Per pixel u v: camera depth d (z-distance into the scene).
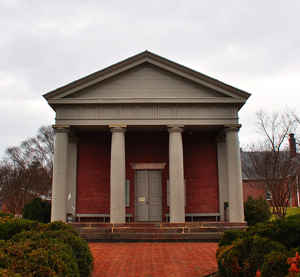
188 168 22.41
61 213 18.42
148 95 19.53
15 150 47.31
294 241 7.44
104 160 22.41
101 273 9.91
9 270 5.42
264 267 6.53
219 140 22.27
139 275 9.65
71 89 19.23
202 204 21.91
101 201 21.86
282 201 24.88
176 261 11.62
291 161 26.94
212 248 14.60
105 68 19.28
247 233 8.88
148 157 22.50
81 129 20.89
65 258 7.01
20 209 43.94
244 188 43.56
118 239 17.11
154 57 19.48
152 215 21.92
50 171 47.19
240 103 19.25
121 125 19.16
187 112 19.39
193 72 19.30
